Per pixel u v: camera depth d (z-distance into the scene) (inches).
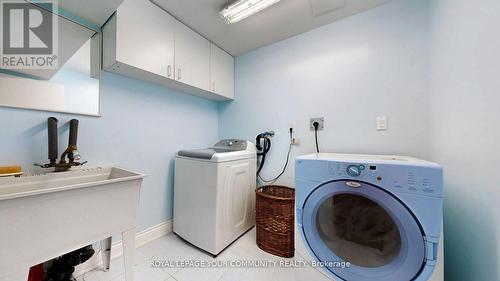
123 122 59.5
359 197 37.4
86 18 50.9
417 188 31.3
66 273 42.9
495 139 28.7
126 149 60.3
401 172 32.4
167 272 51.8
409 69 55.6
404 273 32.7
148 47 55.5
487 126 30.5
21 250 28.5
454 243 39.8
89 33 52.4
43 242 30.3
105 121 55.5
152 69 56.5
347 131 64.9
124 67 52.9
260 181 83.3
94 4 45.8
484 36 31.1
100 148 54.5
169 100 73.0
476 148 33.1
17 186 38.7
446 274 42.0
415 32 54.7
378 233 35.7
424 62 53.5
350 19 64.2
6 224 27.2
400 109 56.8
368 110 61.6
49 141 43.1
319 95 70.1
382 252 35.2
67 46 49.2
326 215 40.9
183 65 66.1
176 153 73.0
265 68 82.6
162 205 70.4
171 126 73.7
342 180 37.0
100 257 53.3
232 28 69.8
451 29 41.2
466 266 35.8
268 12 61.7
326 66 68.7
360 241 37.3
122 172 49.3
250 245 65.3
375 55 60.4
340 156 47.6
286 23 67.4
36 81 44.9
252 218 75.9
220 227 59.6
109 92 56.2
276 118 79.8
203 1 56.2
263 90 83.2
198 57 72.0
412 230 31.7
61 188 31.0
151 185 67.1
